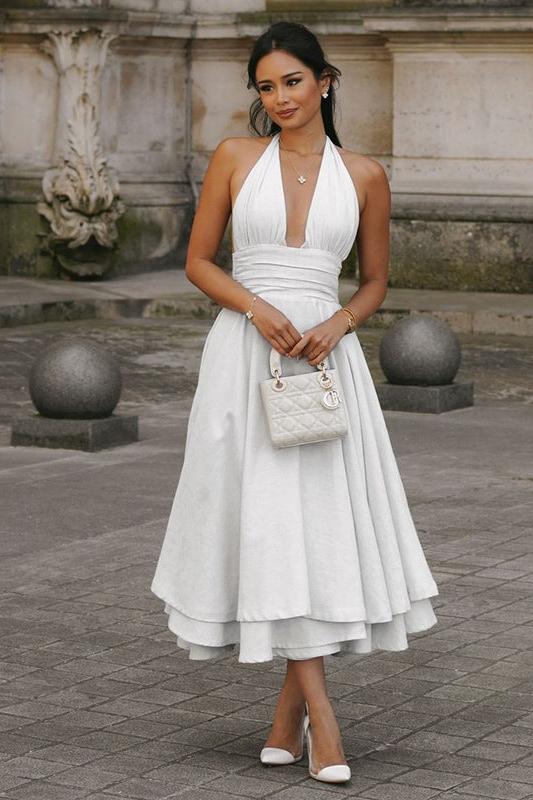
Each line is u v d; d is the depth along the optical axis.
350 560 6.86
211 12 28.94
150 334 23.05
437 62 26.12
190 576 6.97
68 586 10.23
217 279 7.03
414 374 17.12
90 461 14.37
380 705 8.04
